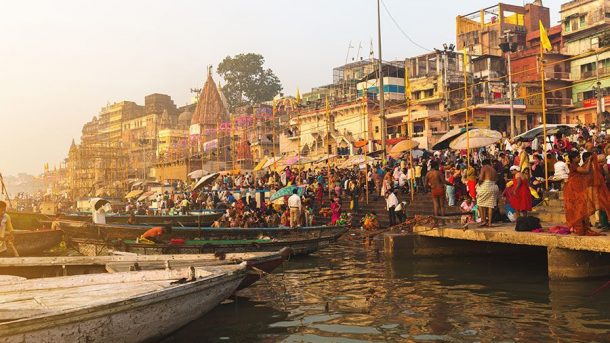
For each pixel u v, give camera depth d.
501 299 9.80
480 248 15.67
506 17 63.47
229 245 14.62
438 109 47.94
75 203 50.41
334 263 15.09
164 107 96.94
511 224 14.01
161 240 15.58
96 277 8.95
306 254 16.61
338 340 7.71
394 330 8.07
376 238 20.39
